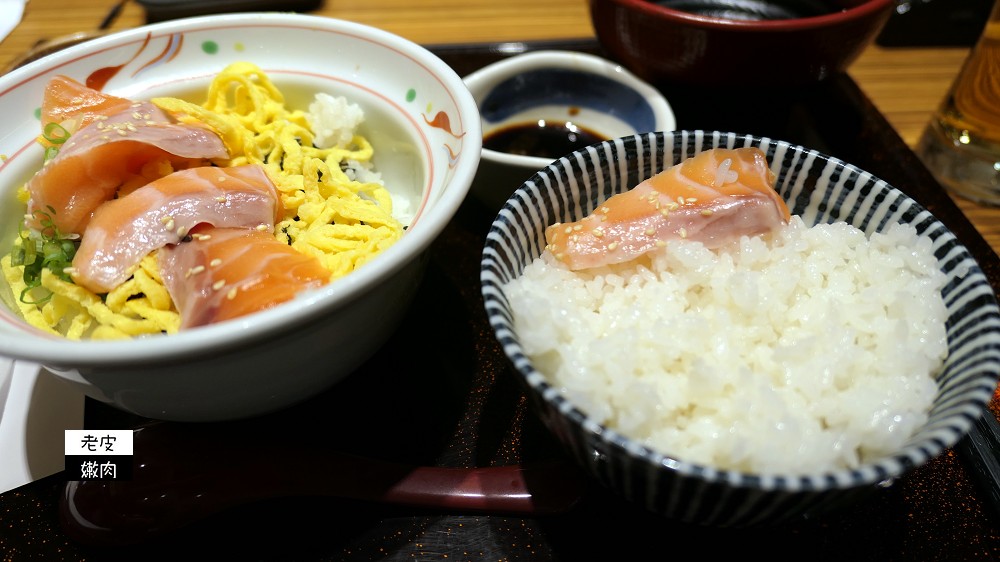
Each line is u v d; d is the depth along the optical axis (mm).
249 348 215
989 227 339
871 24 333
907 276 248
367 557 237
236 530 242
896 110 403
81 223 268
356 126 322
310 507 247
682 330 236
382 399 276
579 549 238
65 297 258
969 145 344
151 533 239
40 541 240
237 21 325
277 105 322
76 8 460
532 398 216
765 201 259
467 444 263
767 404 218
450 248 329
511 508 244
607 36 371
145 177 275
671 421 229
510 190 327
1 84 292
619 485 217
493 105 373
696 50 338
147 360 204
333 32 323
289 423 268
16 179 285
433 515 246
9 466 252
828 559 234
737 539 238
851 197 267
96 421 268
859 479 188
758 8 395
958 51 443
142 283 250
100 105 287
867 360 231
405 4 477
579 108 381
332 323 231
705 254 252
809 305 247
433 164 286
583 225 262
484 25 456
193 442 253
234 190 263
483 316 303
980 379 208
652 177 277
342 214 282
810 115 380
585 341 234
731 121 381
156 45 321
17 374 270
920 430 211
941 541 238
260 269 236
